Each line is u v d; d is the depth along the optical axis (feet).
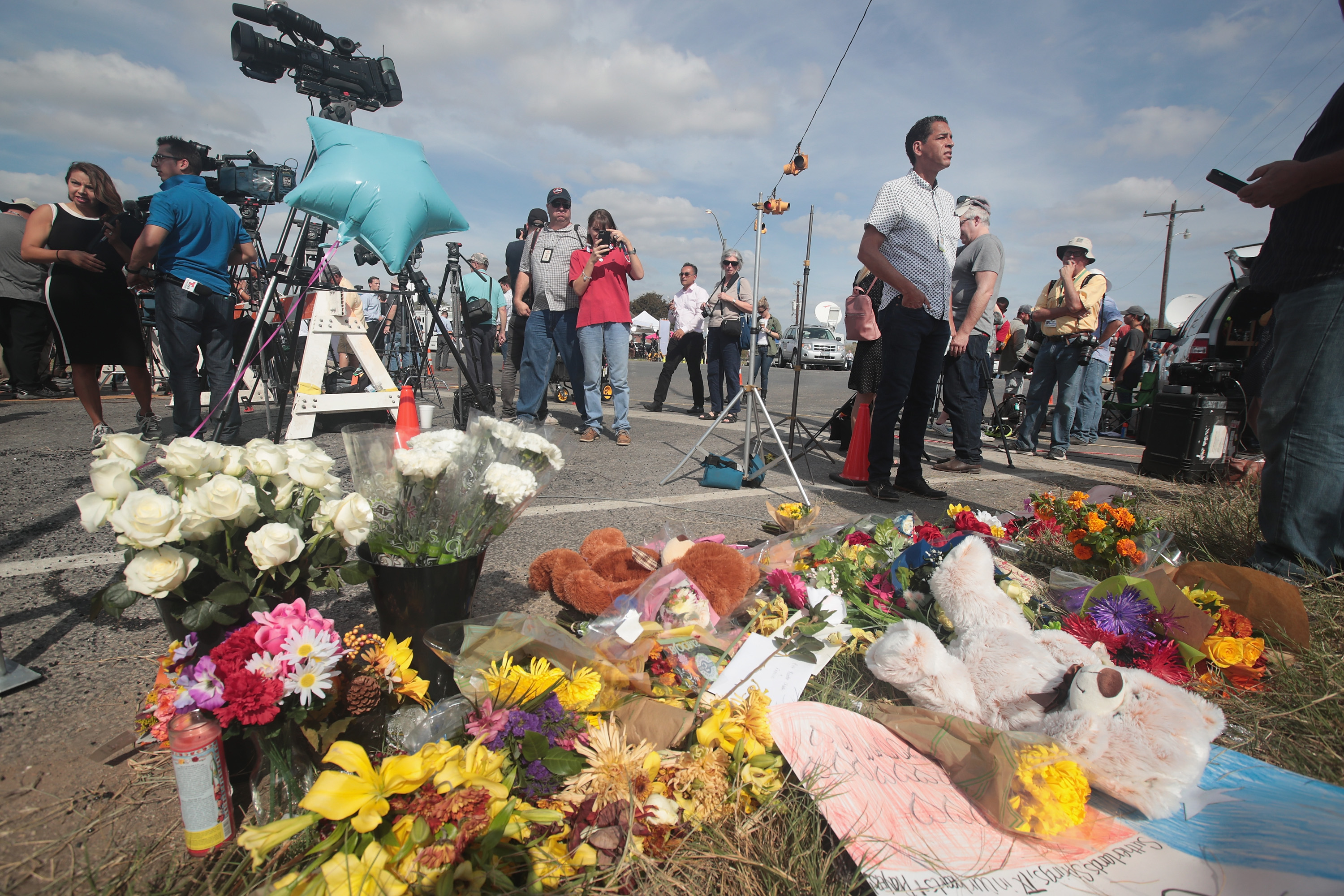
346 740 3.87
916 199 11.73
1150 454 16.76
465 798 2.95
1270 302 17.24
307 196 11.53
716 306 24.27
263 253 18.99
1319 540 6.99
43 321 20.21
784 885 3.35
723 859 3.42
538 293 17.76
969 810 3.89
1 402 21.02
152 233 12.75
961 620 5.24
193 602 4.02
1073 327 19.13
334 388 21.68
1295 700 5.10
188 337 13.70
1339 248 6.54
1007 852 3.55
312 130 12.28
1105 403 28.09
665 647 4.91
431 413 15.61
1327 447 6.81
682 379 48.44
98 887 3.30
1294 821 3.59
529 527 9.78
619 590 6.19
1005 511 11.82
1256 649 5.28
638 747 3.82
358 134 12.18
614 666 4.37
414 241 12.34
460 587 4.94
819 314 20.63
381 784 3.07
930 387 12.66
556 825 3.43
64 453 13.57
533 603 6.99
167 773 4.17
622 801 3.47
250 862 3.34
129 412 19.47
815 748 4.17
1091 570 7.82
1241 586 6.28
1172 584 5.78
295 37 12.98
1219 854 3.50
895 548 7.23
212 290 13.75
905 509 11.86
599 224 17.48
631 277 17.84
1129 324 30.91
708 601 5.70
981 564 5.40
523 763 3.67
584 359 17.65
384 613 4.91
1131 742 3.77
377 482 4.91
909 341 11.93
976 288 14.85
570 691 4.12
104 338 14.20
